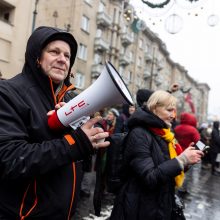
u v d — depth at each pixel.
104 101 1.33
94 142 1.40
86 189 5.95
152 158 2.36
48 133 1.51
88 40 25.25
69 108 1.39
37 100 1.56
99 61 27.48
